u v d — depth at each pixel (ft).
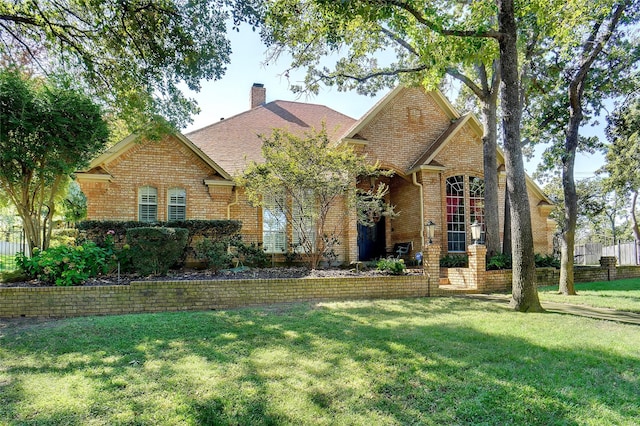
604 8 39.55
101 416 14.02
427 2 38.09
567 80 53.98
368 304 34.40
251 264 50.70
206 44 35.73
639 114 58.54
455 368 18.54
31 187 43.98
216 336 23.66
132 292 31.89
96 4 33.35
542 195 69.00
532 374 17.93
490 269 49.26
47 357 20.04
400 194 66.39
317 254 45.83
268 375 17.62
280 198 46.93
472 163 64.39
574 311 32.91
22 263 34.65
